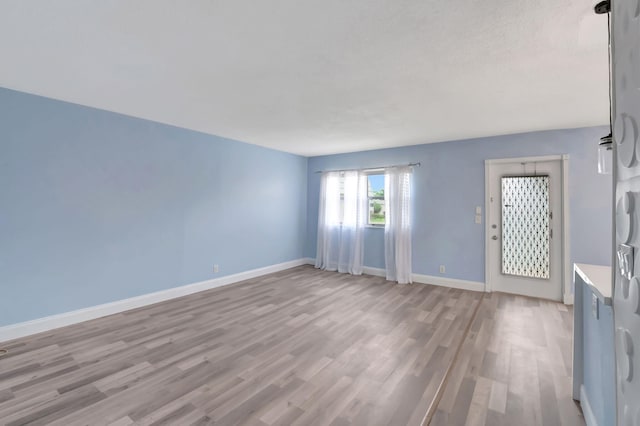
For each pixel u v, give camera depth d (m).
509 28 1.83
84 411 1.88
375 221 5.65
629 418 0.78
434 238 4.92
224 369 2.36
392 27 1.83
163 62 2.29
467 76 2.48
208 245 4.58
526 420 1.83
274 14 1.72
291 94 2.89
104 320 3.34
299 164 6.28
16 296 2.90
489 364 2.47
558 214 4.09
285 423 1.78
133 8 1.67
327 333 3.03
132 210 3.72
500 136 4.41
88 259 3.36
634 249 0.76
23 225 2.94
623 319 0.85
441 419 1.84
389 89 2.75
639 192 0.71
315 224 6.37
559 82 2.58
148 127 3.84
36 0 1.60
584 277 1.75
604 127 3.82
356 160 5.80
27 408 1.90
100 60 2.27
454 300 4.09
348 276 5.45
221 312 3.60
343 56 2.18
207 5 1.64
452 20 1.76
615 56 0.87
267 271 5.57
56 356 2.55
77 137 3.27
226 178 4.82
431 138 4.63
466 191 4.66
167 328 3.13
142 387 2.12
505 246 4.44
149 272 3.89
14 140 2.88
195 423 1.78
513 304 3.93
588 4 1.61
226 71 2.43
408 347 2.75
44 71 2.46
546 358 2.57
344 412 1.88
